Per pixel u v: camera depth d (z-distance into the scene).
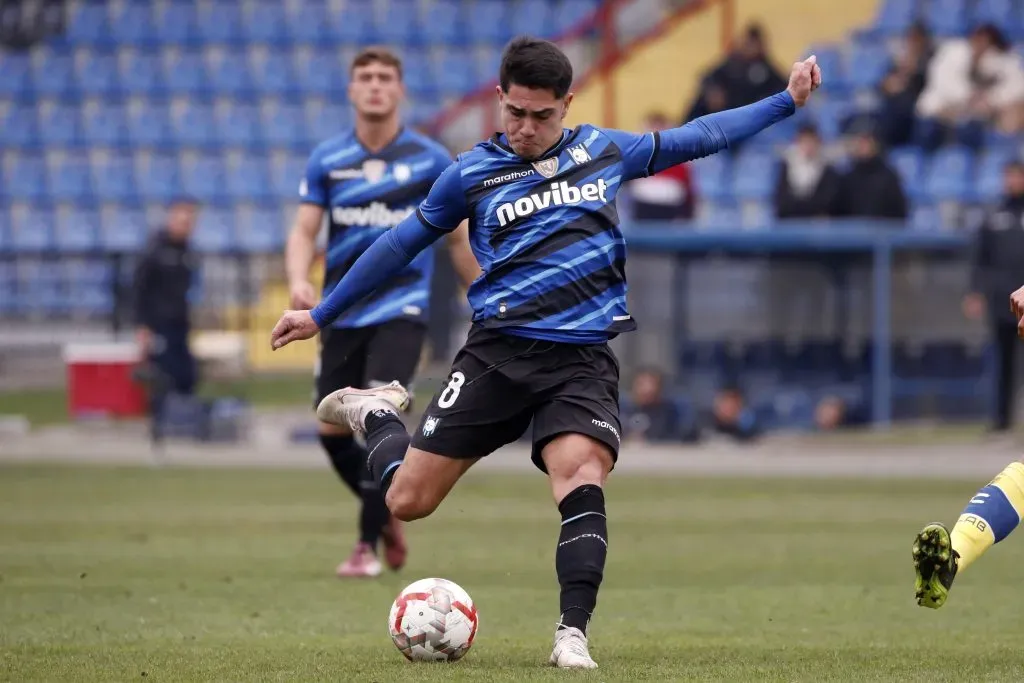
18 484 53.16
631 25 105.81
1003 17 100.38
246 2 110.00
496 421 19.39
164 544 36.94
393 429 20.69
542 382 19.22
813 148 75.62
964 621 25.09
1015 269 62.38
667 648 21.81
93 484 53.00
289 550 35.81
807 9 102.44
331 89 105.81
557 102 19.14
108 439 70.94
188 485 52.72
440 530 40.59
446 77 105.69
